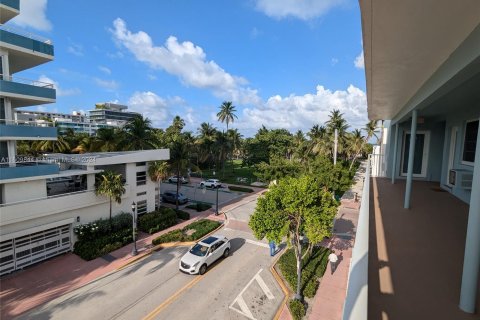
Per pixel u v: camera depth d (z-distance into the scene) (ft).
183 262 46.44
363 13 7.61
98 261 50.29
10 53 48.44
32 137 48.24
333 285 42.57
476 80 11.33
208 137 156.15
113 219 60.29
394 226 14.06
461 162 21.48
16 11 47.32
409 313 7.25
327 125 144.77
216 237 53.88
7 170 43.45
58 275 45.37
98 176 57.88
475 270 7.27
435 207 18.12
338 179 72.95
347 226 70.33
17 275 45.01
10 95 46.16
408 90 17.17
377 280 8.86
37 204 46.93
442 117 26.40
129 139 96.22
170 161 79.36
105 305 37.81
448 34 8.77
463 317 7.10
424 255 10.58
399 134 32.89
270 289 41.93
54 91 52.75
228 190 118.62
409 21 7.89
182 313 36.19
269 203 37.29
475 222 7.40
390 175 34.88
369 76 13.89
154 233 64.95
